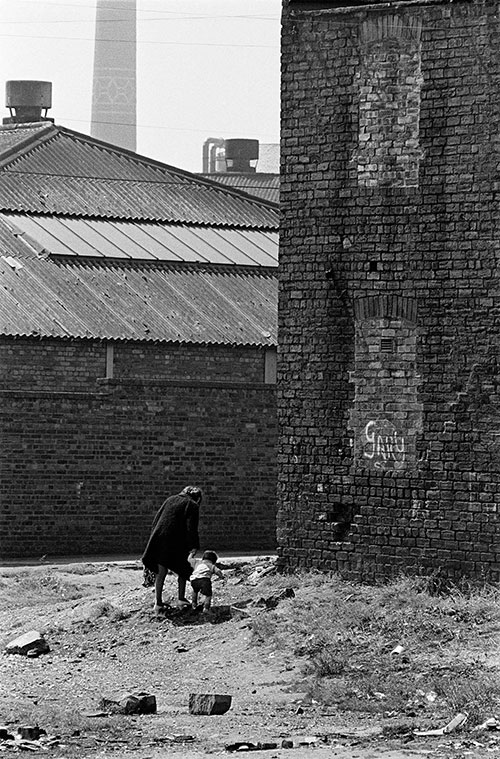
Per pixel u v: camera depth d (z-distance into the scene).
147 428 36.19
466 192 22.11
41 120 63.28
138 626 22.11
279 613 21.59
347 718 16.64
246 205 49.66
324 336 23.20
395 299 22.62
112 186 48.31
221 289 42.28
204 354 39.06
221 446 36.84
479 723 15.77
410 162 22.55
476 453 21.95
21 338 36.56
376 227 22.78
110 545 35.66
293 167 23.47
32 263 40.88
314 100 23.30
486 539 21.80
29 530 34.94
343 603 21.59
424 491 22.31
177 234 46.00
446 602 21.08
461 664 18.48
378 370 22.77
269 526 37.16
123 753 14.34
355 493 22.91
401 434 22.55
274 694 18.20
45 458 35.19
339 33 23.09
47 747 14.72
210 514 36.66
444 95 22.30
